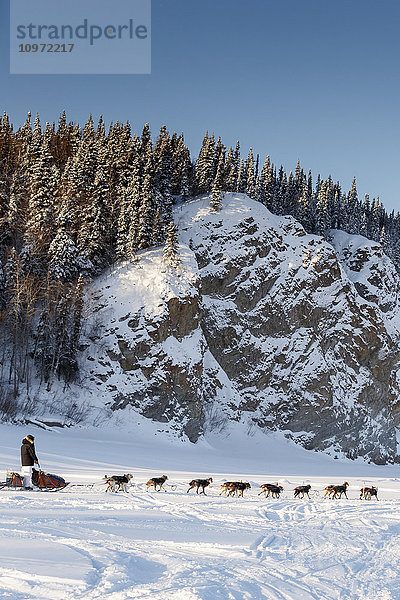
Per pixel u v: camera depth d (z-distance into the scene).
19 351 61.25
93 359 62.00
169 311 65.88
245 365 75.44
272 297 80.38
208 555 9.38
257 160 124.44
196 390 65.12
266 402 74.31
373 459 80.56
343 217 126.94
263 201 107.44
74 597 6.47
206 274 78.06
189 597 6.51
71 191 70.75
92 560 8.29
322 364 78.31
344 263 101.75
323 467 63.44
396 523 14.90
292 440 73.06
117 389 60.56
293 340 79.25
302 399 75.31
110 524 12.02
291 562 9.20
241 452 64.38
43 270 65.75
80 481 23.88
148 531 11.41
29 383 57.72
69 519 12.39
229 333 75.81
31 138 91.62
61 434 49.94
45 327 59.75
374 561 9.62
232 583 7.44
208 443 64.69
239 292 78.38
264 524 13.66
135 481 25.28
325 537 12.01
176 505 16.61
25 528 10.77
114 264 70.69
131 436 56.53
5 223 68.00
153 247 72.94
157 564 8.55
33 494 17.91
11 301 58.56
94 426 55.56
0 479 21.31
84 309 63.66
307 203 111.75
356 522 14.72
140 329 64.06
